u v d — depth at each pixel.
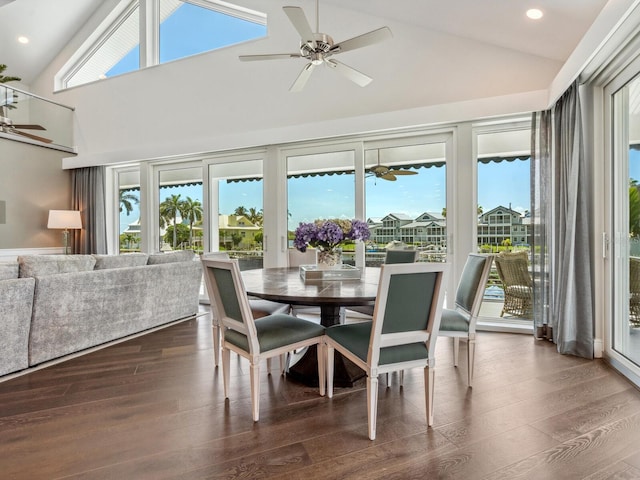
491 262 2.31
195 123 5.16
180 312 4.10
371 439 1.74
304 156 4.51
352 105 4.16
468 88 3.64
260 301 2.95
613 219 2.72
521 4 2.75
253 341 1.93
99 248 5.82
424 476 1.48
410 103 3.87
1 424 1.89
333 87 4.26
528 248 3.60
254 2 4.71
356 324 2.23
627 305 2.55
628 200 2.54
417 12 3.53
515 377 2.47
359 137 4.18
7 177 5.53
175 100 5.29
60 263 2.93
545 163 3.29
